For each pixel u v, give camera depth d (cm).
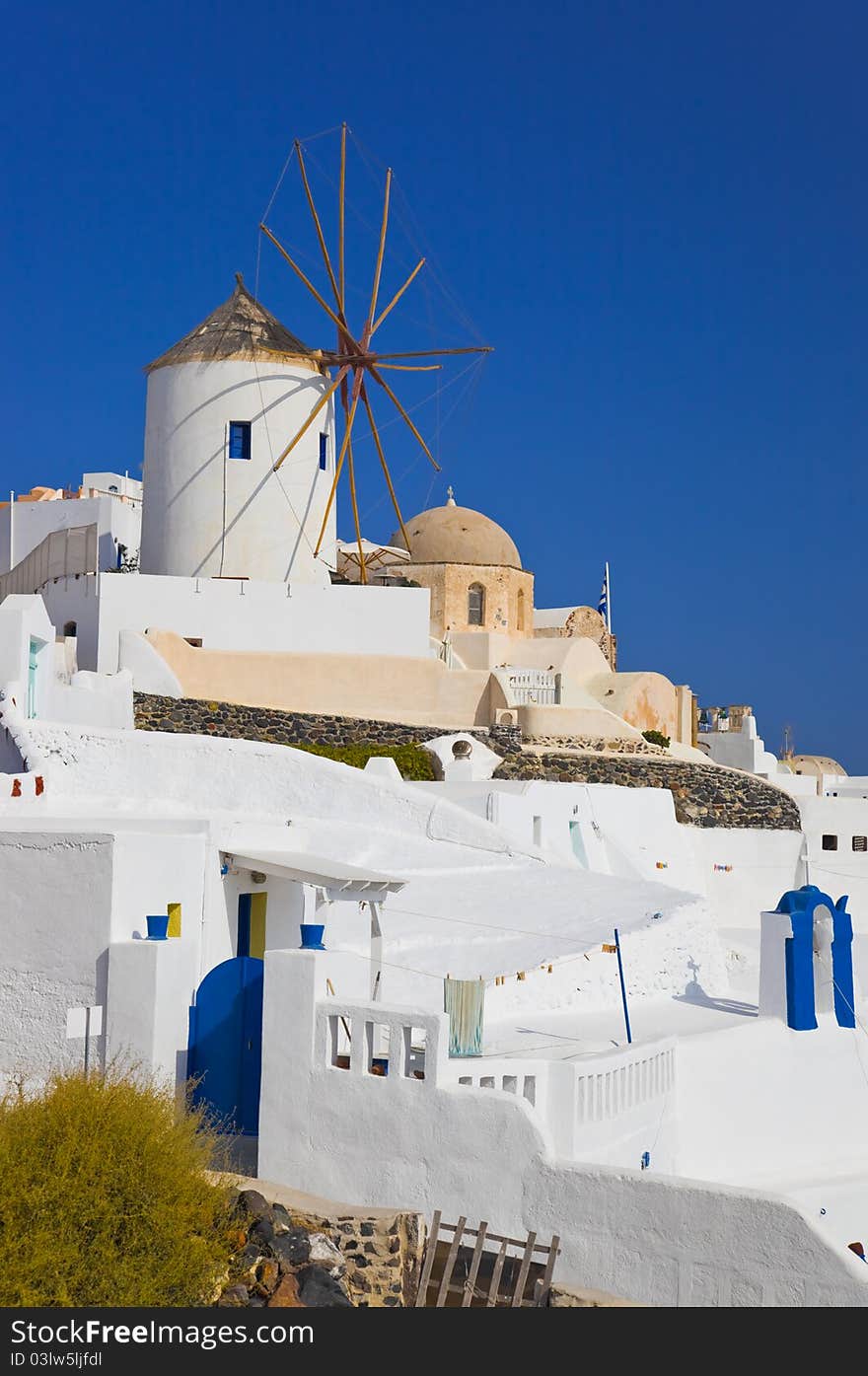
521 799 2861
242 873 1864
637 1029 1916
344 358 4075
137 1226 1155
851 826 3772
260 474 3934
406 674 3672
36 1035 1595
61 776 2398
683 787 3578
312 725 3356
